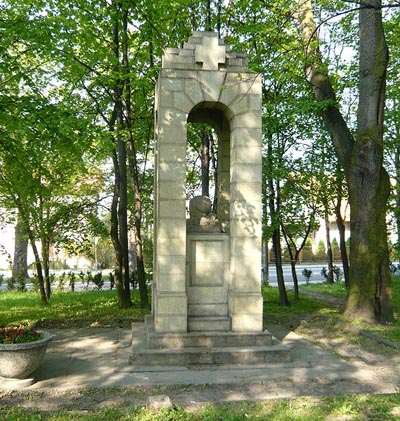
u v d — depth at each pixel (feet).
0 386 21.93
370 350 29.91
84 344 31.19
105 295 60.08
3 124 33.01
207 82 29.07
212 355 26.07
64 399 20.51
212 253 29.96
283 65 41.34
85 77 46.98
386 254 39.29
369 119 39.24
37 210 48.65
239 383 22.81
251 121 29.37
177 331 27.68
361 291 38.99
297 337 33.83
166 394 21.21
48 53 34.12
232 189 29.76
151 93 47.80
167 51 29.12
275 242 51.88
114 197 49.57
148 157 63.21
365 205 39.40
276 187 50.57
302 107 41.55
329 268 79.30
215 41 29.37
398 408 18.99
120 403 19.85
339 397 20.39
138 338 29.66
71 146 32.37
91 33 41.14
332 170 50.08
